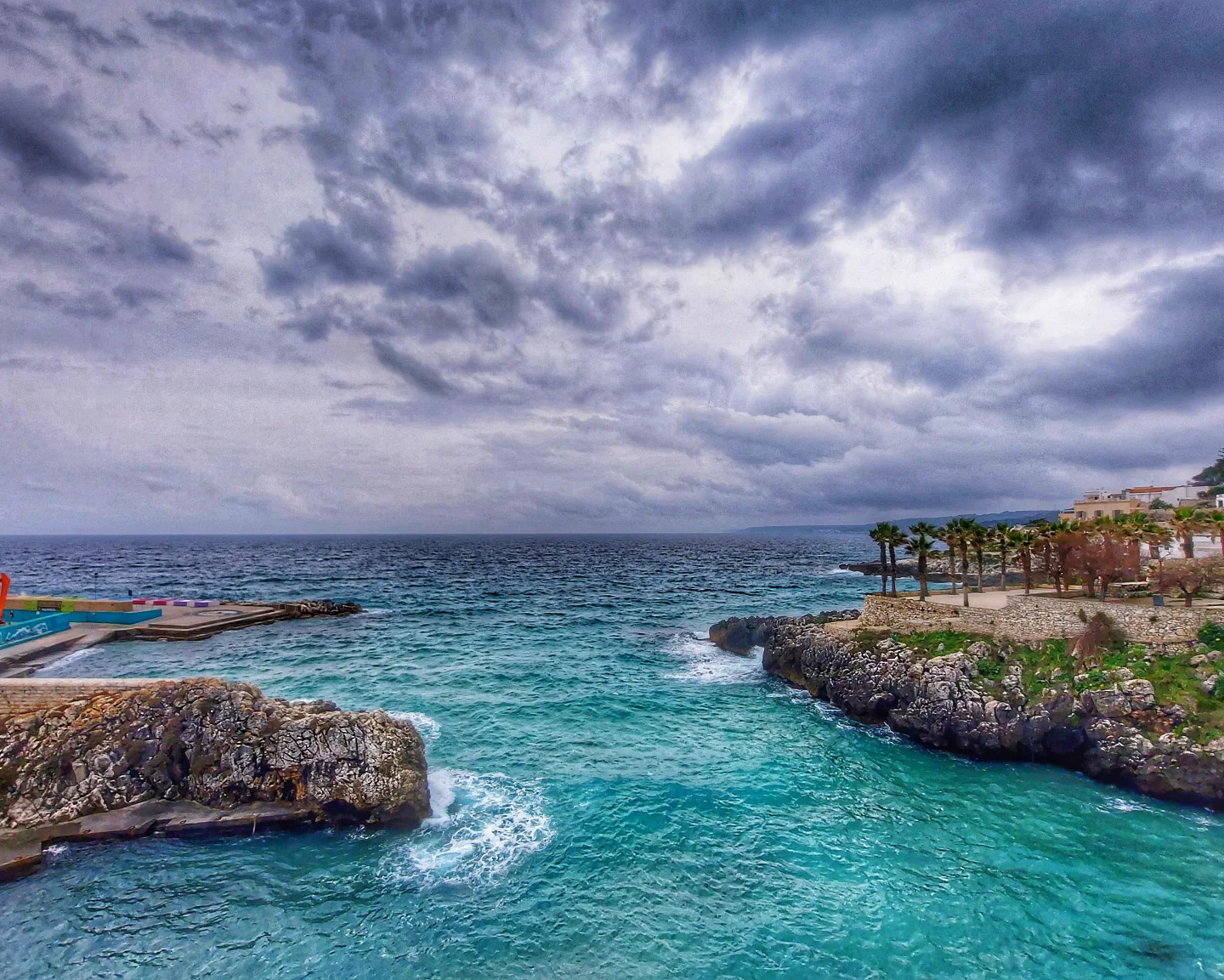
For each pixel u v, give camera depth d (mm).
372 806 25141
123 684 28516
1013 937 19812
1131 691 31953
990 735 33688
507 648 61250
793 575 148250
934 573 135375
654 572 158125
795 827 26578
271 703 28641
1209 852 24719
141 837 23969
